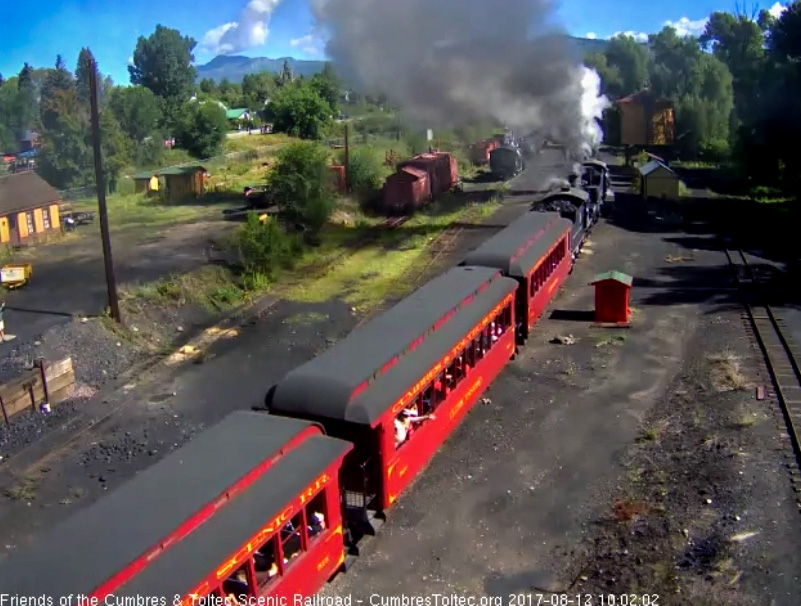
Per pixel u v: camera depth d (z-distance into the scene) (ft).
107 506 29.60
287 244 106.01
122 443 57.41
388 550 42.39
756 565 38.06
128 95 212.64
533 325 77.97
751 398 58.03
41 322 77.97
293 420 37.14
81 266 101.09
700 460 49.57
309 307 89.92
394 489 43.60
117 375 70.54
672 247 112.16
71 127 163.02
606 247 113.60
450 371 52.60
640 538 42.16
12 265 95.61
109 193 167.02
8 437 58.23
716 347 70.79
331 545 37.01
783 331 73.56
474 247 115.96
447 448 53.83
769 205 141.69
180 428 59.82
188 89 332.80
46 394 63.57
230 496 31.35
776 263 100.58
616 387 63.67
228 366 72.54
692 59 291.99
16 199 114.93
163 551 27.86
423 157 160.25
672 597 36.70
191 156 221.05
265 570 32.53
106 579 25.40
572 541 42.93
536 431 56.29
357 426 40.86
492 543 43.01
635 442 54.19
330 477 36.37
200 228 127.13
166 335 80.69
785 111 151.23
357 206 141.18
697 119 221.46
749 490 44.75
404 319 51.29
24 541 45.57
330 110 249.55
